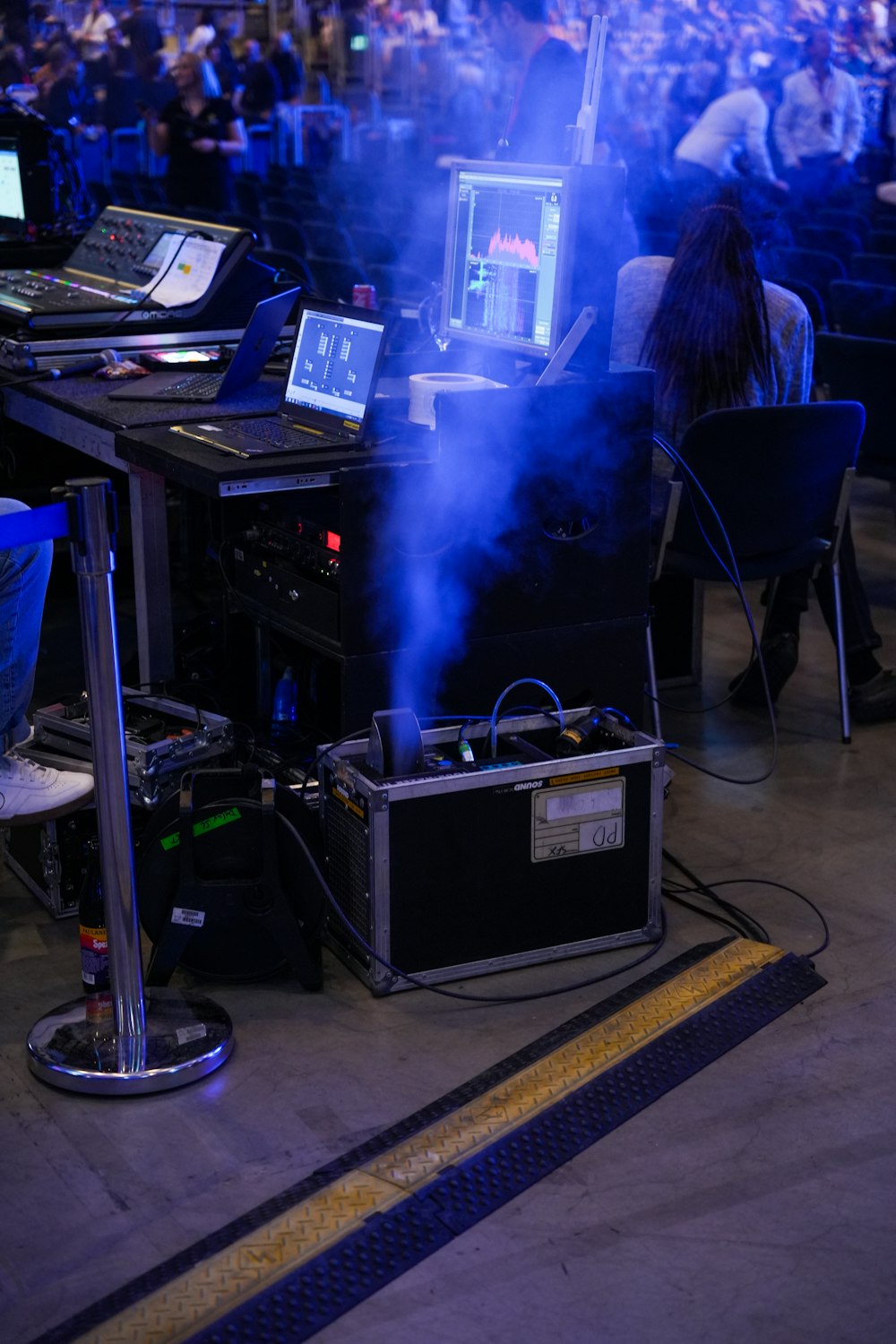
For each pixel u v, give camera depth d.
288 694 2.95
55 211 4.35
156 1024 2.23
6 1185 1.92
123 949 2.13
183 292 3.61
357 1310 1.71
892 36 9.58
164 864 2.32
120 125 10.52
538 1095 2.09
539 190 2.67
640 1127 2.04
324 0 12.71
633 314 3.34
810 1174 1.94
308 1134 2.02
